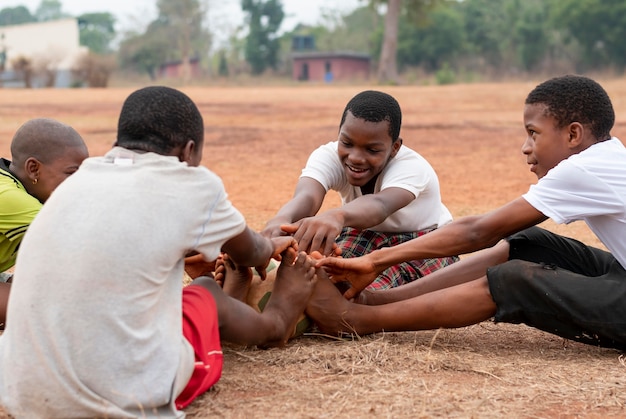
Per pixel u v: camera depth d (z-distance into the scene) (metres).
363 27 77.56
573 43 55.84
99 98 23.94
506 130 15.10
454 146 12.81
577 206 3.37
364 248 4.00
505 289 3.38
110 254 2.55
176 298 2.73
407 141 13.41
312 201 3.91
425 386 2.97
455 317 3.48
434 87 31.77
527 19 57.84
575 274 3.38
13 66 45.22
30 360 2.54
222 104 21.39
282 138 13.73
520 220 3.42
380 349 3.38
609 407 2.85
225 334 3.17
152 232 2.61
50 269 2.56
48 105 20.39
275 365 3.22
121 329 2.53
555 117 3.47
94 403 2.51
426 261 4.09
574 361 3.38
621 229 3.39
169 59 69.31
